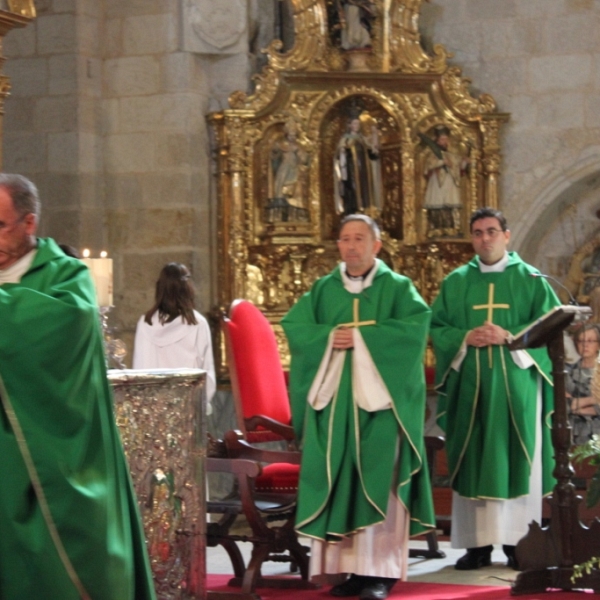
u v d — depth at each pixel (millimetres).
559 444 6922
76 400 4258
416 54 11727
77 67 11516
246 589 6742
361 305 6973
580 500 6902
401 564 6785
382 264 7152
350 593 6926
